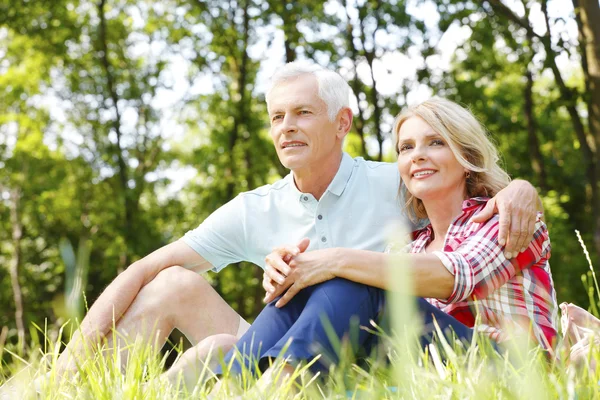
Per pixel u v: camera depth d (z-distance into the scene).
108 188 16.53
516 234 2.14
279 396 1.28
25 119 16.27
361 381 1.35
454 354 1.23
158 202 15.94
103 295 2.51
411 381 1.18
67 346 1.79
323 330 1.79
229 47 14.51
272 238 2.96
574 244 12.70
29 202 17.22
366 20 13.55
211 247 2.93
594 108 11.31
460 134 2.40
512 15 12.25
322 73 2.93
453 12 12.78
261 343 1.80
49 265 18.36
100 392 1.30
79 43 15.34
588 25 11.12
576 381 1.19
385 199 2.94
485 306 2.21
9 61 15.94
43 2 14.55
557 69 12.12
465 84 13.19
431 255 2.10
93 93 15.48
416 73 13.52
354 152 14.25
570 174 13.96
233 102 14.50
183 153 16.08
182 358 1.94
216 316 2.54
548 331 2.15
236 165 14.52
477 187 2.45
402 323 0.73
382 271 1.91
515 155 13.80
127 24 15.77
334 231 2.91
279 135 2.93
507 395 1.03
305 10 13.69
